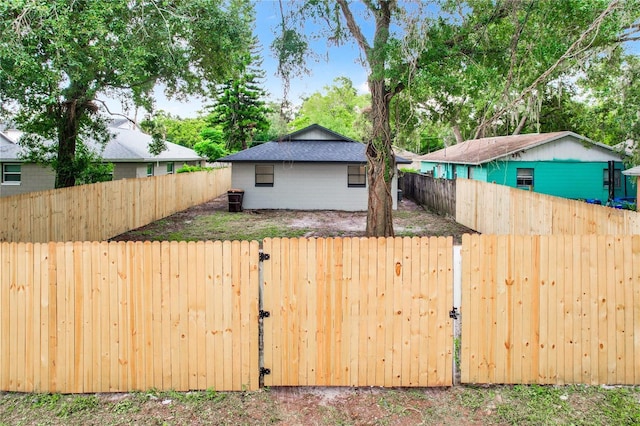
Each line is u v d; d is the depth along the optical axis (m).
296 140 22.91
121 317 4.75
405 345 4.85
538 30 9.84
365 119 13.22
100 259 4.73
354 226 15.80
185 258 4.75
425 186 20.20
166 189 18.14
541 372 4.86
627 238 4.80
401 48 9.25
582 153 18.17
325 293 4.82
